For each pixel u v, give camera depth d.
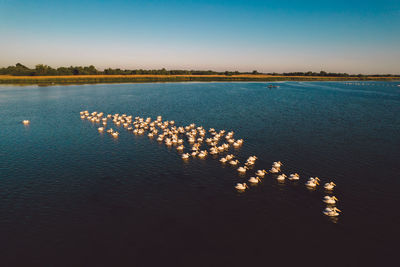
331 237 34.72
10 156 62.66
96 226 37.00
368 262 30.72
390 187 47.12
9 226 36.84
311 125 92.50
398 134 80.12
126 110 124.31
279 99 162.75
